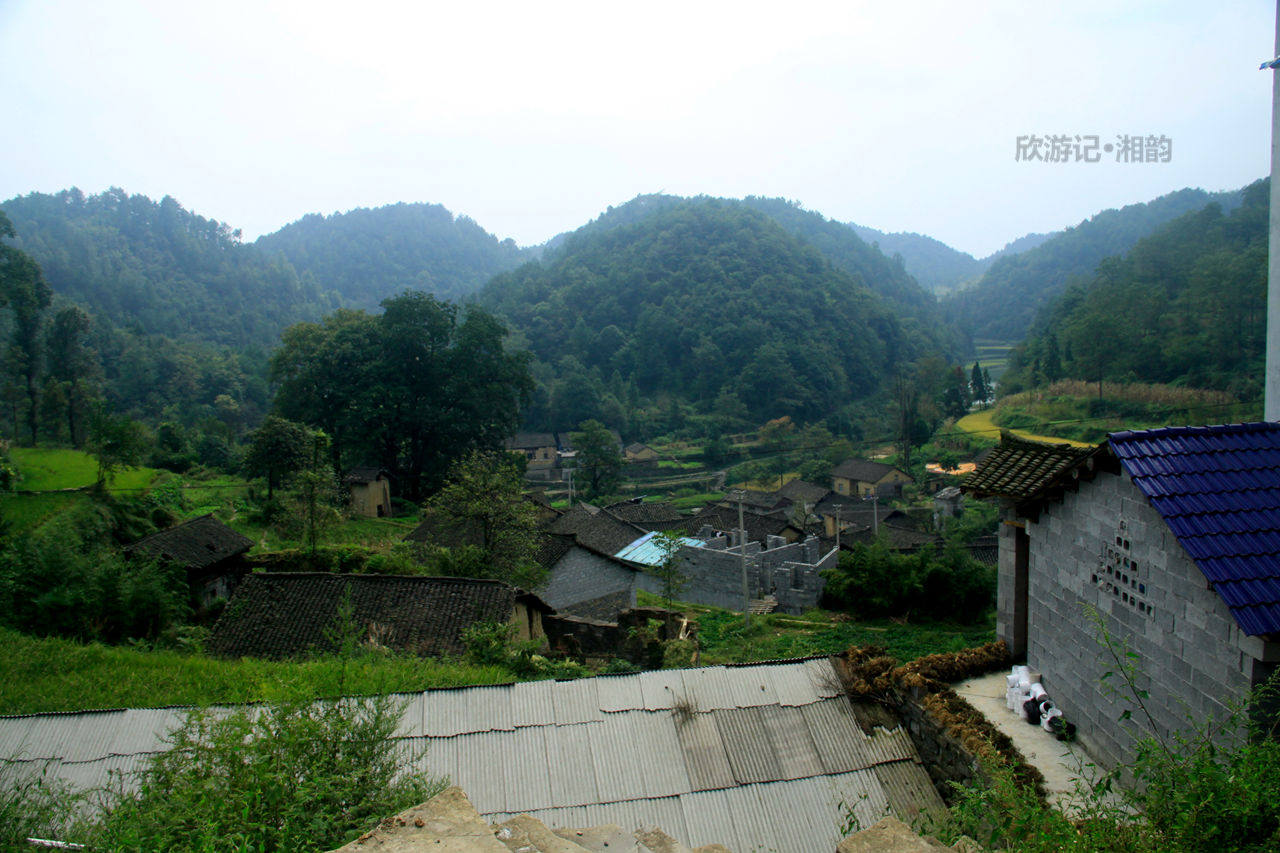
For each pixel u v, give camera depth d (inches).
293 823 188.9
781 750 326.6
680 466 3097.9
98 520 1091.9
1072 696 309.4
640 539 1273.4
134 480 1384.1
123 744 327.9
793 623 1018.1
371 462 1993.1
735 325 4256.9
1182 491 249.8
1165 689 254.4
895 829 180.4
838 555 1296.8
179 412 3149.6
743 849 289.0
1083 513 304.3
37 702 466.9
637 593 1165.1
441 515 1086.4
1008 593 382.9
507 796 303.0
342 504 1653.5
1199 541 234.2
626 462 3078.2
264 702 294.8
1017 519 370.6
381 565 1008.9
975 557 1286.9
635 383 4138.8
